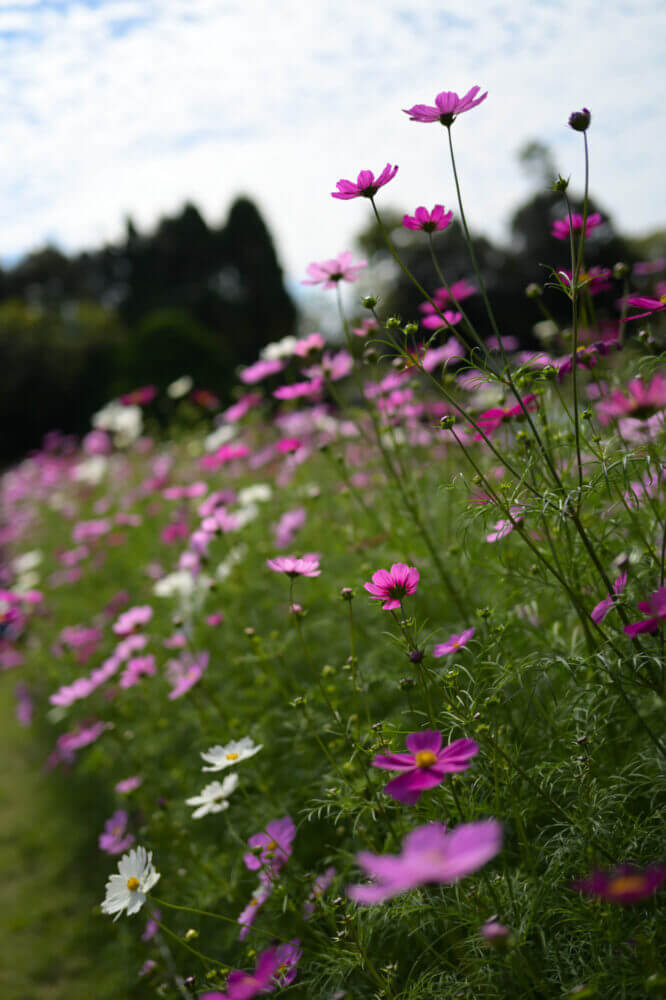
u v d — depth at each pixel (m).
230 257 30.41
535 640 1.81
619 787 1.42
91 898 2.69
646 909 1.24
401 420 2.45
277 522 3.64
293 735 2.35
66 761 3.55
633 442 1.69
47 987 2.30
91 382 21.89
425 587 2.26
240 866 2.10
